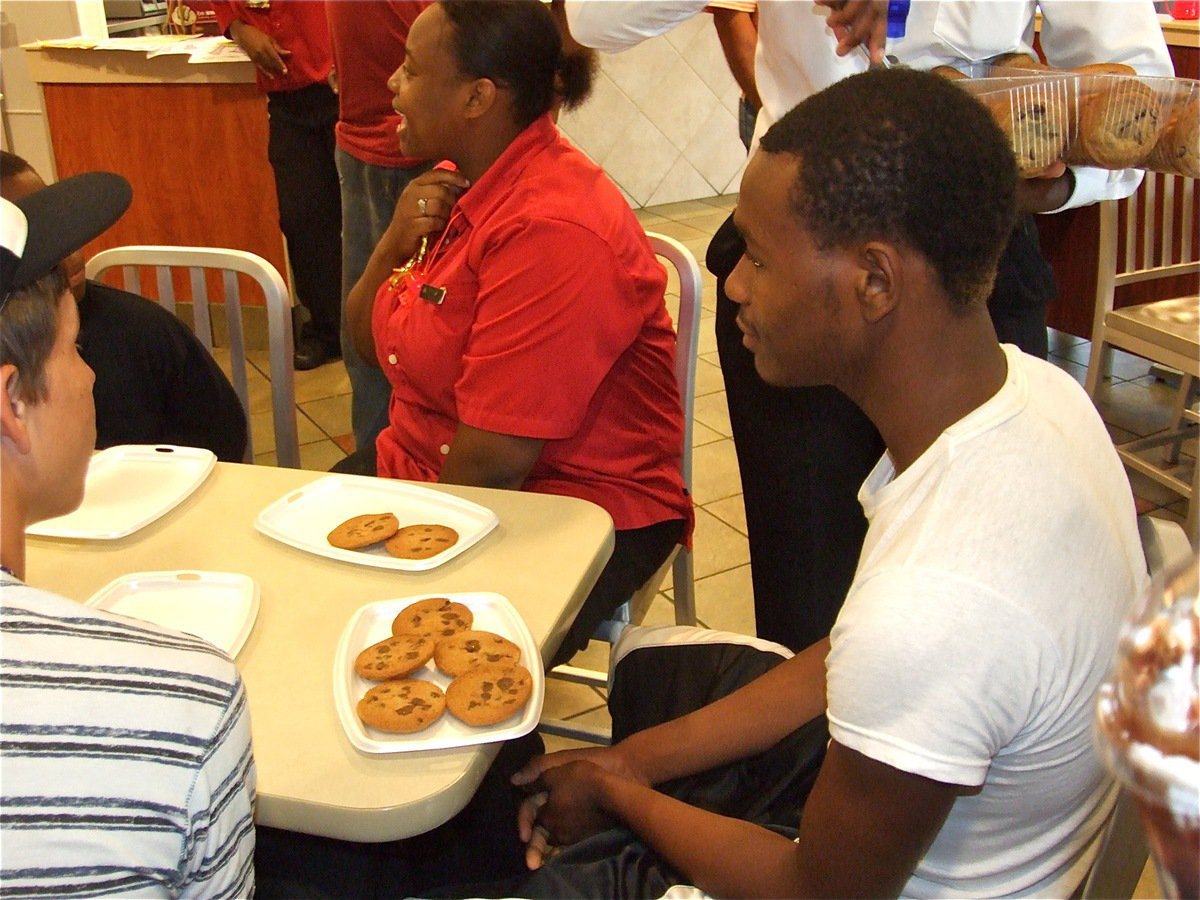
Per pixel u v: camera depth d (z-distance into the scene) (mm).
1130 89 1352
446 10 1471
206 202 3652
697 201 5715
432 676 966
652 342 1541
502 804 1161
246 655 990
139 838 632
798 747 1114
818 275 809
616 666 1308
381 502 1261
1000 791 833
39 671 617
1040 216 3148
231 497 1275
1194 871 385
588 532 1190
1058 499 767
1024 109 1383
